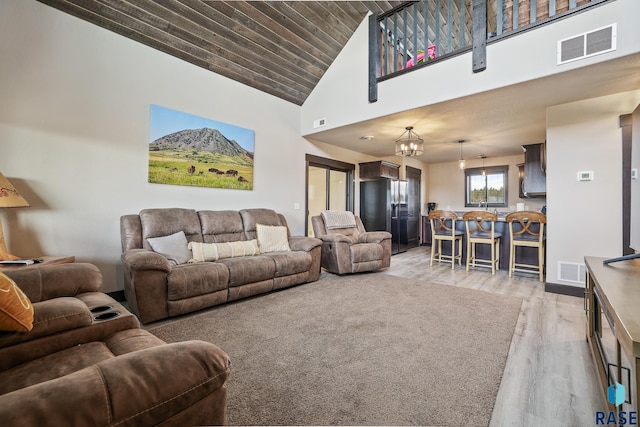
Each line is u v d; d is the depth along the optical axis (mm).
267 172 4699
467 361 1950
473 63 3152
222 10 3350
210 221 3674
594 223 3285
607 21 2467
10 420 527
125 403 637
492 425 1391
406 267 5105
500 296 3383
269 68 4312
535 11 2830
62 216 2838
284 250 3994
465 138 5219
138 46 3326
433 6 4355
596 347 1801
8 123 2568
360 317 2725
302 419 1416
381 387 1671
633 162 1969
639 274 1673
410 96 3707
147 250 2889
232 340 2248
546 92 3131
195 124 3811
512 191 7023
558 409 1500
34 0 2689
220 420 844
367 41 4207
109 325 1446
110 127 3129
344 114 4496
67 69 2863
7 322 1135
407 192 7164
